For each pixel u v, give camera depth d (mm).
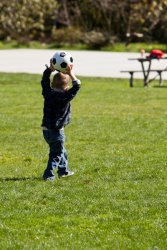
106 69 46031
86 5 71000
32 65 48656
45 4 72188
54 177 16188
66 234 12297
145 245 11742
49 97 15672
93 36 66812
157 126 23844
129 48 64688
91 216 13320
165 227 12633
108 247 11664
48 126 15820
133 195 14719
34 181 16016
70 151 19500
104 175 16516
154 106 29156
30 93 33438
